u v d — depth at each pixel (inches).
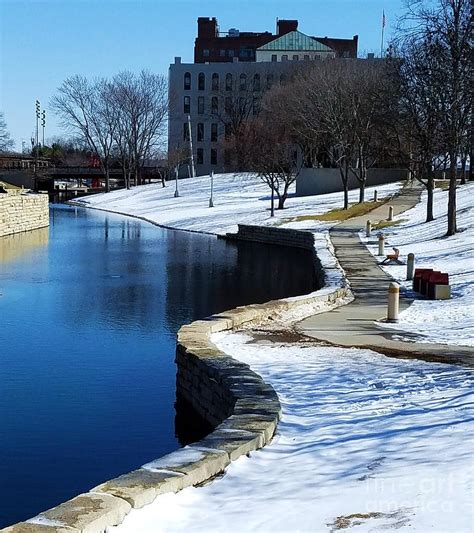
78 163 5949.8
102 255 2001.7
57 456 569.6
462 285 1139.3
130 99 4985.2
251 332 804.6
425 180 3166.8
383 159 3218.5
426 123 1904.5
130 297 1325.0
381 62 2979.8
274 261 1894.7
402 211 2425.0
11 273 1633.9
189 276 1612.9
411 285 1181.1
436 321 873.5
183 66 5364.2
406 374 581.6
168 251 2112.5
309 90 3070.9
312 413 487.5
